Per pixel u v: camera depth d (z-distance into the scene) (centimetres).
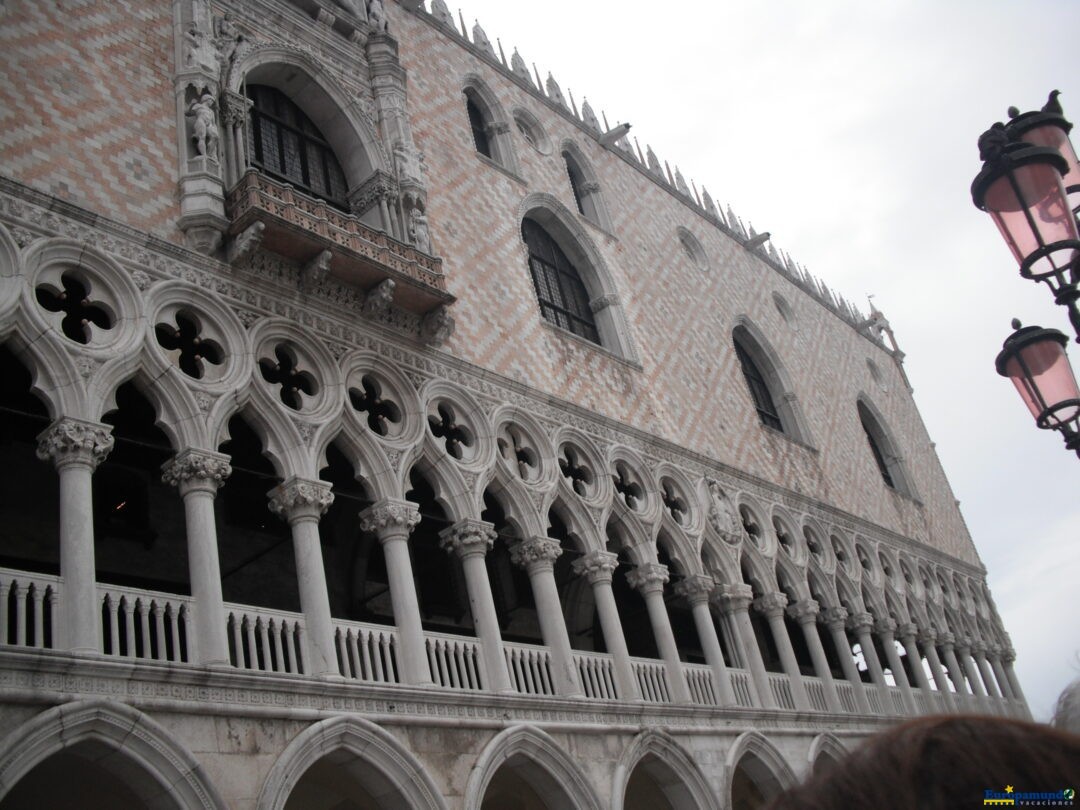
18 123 1914
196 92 2272
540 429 2683
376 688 1877
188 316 2022
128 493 2233
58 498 2138
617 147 4062
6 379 2091
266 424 2034
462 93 3306
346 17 2841
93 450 1703
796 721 3016
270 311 2158
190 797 1527
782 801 282
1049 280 1182
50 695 1445
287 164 2608
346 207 2691
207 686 1639
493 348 2722
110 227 1948
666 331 3622
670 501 3092
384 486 2169
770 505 3556
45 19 2080
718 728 2689
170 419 1873
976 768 260
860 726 3303
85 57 2116
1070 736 272
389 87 2850
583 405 2931
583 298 3434
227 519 2427
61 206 1883
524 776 2183
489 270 2894
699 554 3008
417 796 1844
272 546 2164
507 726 2095
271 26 2652
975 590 5028
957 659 4538
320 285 2272
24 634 1472
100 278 1889
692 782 2497
